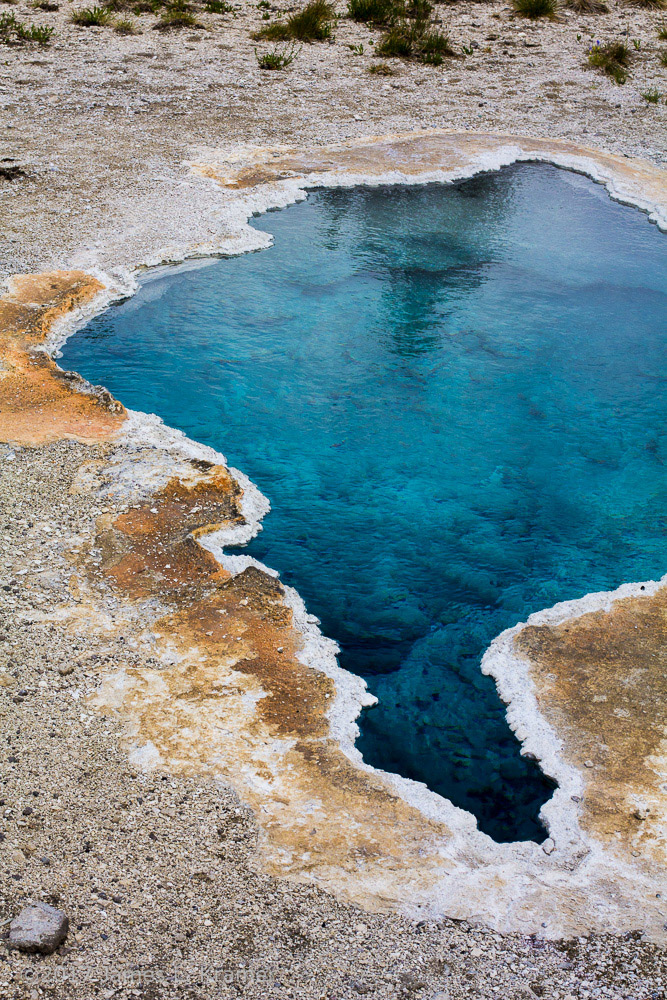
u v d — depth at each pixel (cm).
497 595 584
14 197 961
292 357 796
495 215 1051
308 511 639
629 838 410
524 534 636
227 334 819
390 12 1597
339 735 458
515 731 476
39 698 450
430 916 370
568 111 1316
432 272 930
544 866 399
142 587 534
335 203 1048
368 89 1350
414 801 426
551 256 970
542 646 521
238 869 380
